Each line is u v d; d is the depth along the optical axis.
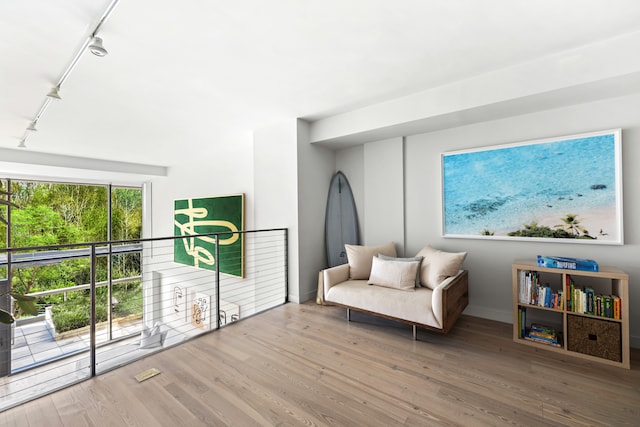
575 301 2.22
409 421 1.54
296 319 3.00
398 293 2.64
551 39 2.00
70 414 1.61
